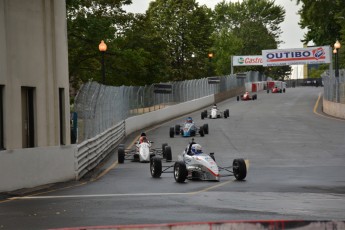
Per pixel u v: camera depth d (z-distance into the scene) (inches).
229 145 1846.7
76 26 2933.1
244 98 4249.5
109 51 3031.5
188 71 5191.9
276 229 435.8
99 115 1669.5
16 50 995.3
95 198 873.5
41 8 1079.6
